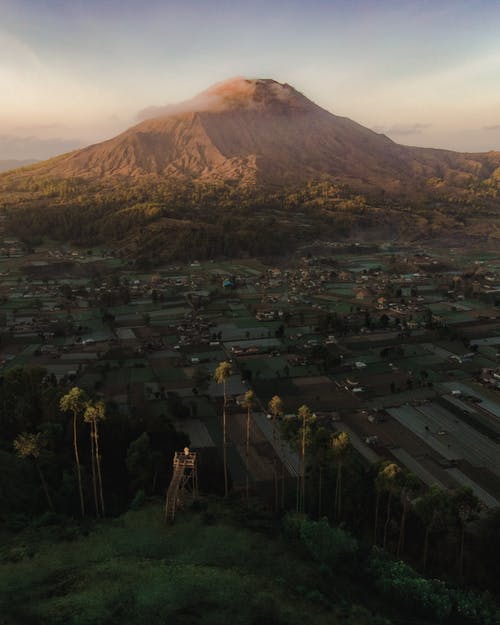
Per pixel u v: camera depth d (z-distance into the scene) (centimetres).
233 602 5356
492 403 14950
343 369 17762
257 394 15638
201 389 15888
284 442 12544
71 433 10238
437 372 17500
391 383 16225
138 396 15375
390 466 8006
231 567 6247
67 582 5609
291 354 19412
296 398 15312
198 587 5572
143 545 6706
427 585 6506
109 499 8662
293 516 7969
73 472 8881
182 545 6800
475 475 11281
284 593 5788
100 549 6519
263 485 10600
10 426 10994
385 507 9038
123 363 18350
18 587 5450
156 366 18100
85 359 18775
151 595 5316
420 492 10388
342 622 5434
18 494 7862
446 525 7794
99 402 8938
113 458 10219
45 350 19662
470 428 13488
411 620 6109
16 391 11994
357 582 6725
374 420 13700
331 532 7250
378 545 8288
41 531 6938
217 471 10794
